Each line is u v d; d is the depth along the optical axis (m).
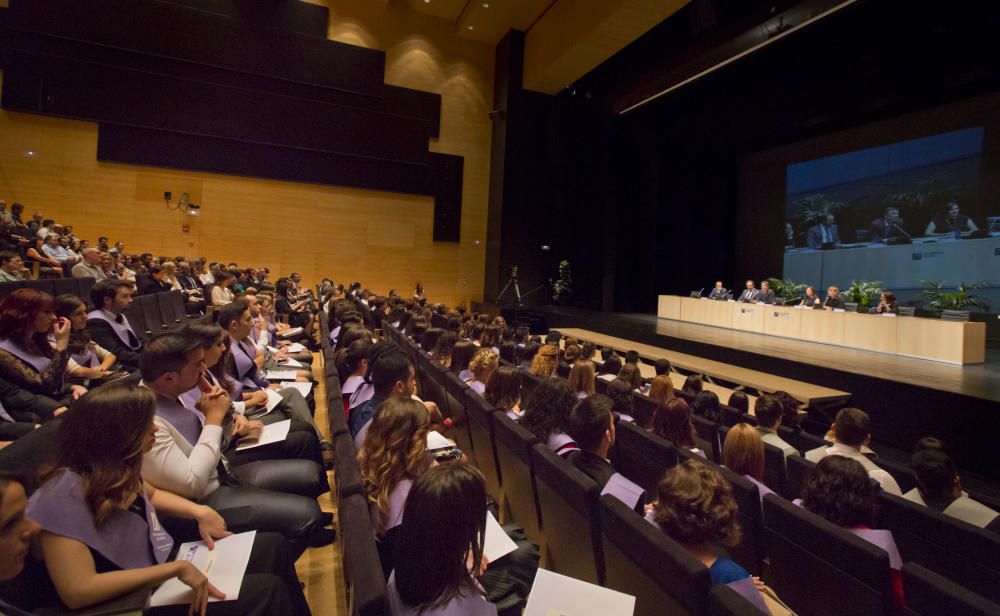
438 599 1.25
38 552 1.31
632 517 1.60
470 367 4.19
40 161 11.34
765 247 15.09
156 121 11.98
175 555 1.75
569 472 1.96
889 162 11.98
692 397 5.44
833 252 13.20
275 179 13.31
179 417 2.19
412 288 14.94
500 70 15.35
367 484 1.84
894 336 8.27
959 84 9.81
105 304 4.49
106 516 1.38
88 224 11.73
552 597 1.47
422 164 14.68
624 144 15.91
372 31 14.35
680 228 16.52
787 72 11.41
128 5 11.68
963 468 5.45
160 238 12.35
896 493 2.96
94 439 1.40
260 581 1.57
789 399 4.67
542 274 15.52
